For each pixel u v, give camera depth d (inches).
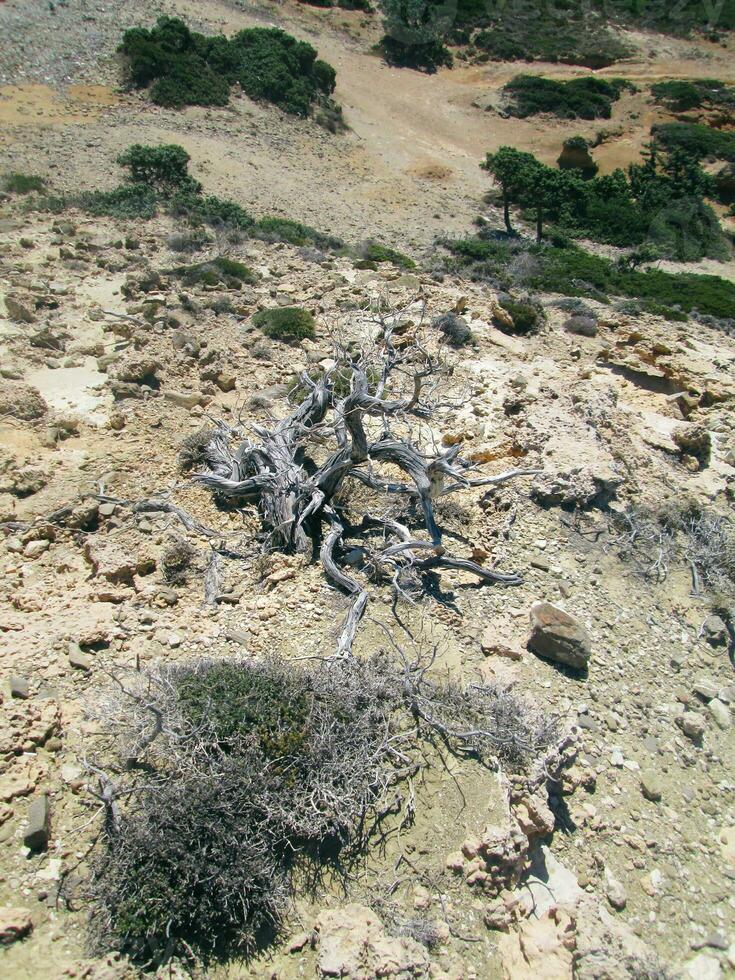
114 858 251.3
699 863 312.3
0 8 1729.8
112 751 292.4
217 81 1656.0
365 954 240.4
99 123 1430.9
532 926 266.1
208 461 477.1
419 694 327.9
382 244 1191.6
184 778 265.4
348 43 2196.1
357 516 450.6
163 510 433.4
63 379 574.6
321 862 272.2
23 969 226.5
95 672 324.5
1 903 244.1
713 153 1798.7
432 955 251.9
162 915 240.5
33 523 413.4
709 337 909.2
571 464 500.4
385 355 477.4
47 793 275.6
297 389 567.5
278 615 368.2
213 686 294.8
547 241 1451.8
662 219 1572.3
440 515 454.9
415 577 401.4
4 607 358.3
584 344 780.0
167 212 1055.6
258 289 780.6
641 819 322.0
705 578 467.8
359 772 286.4
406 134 1830.7
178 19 1736.0
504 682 352.2
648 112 1973.4
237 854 252.1
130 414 532.1
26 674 319.0
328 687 309.0
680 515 506.9
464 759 310.8
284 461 439.8
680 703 383.2
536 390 636.7
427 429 555.8
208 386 577.0
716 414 668.7
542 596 418.0
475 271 991.0
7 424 499.8
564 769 325.7
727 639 427.5
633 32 2522.1
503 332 772.0
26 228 889.5
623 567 459.2
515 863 278.1
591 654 388.8
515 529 464.8
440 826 287.0
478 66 2241.6
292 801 270.8
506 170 1403.8
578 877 293.1
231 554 407.2
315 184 1451.8
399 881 270.5
